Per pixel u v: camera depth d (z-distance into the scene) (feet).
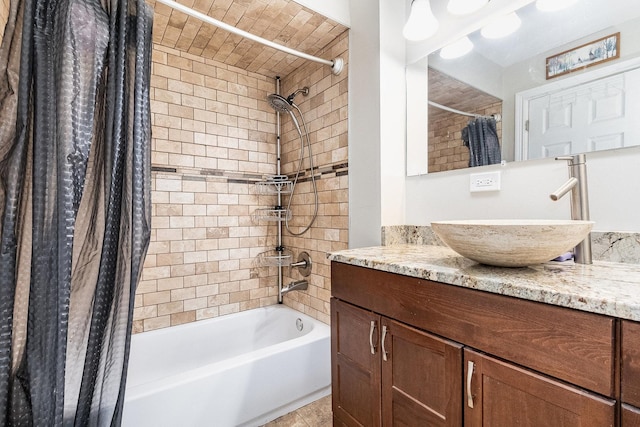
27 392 2.82
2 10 3.44
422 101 5.42
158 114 6.26
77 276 3.43
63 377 3.05
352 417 3.95
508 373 2.39
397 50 5.57
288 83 7.55
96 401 3.41
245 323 7.08
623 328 1.88
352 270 3.94
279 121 7.78
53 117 3.08
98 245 3.57
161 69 6.29
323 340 5.71
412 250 4.55
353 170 5.83
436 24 4.81
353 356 3.92
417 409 3.12
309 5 5.28
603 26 3.51
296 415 5.19
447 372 2.82
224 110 7.06
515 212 4.23
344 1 5.80
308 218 6.96
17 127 2.89
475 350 2.63
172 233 6.44
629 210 3.29
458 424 2.74
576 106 3.70
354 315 3.89
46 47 3.09
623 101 3.36
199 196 6.74
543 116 3.98
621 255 3.28
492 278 2.57
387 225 5.39
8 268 2.78
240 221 7.29
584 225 2.63
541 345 2.23
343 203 6.07
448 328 2.84
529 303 2.30
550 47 3.93
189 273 6.63
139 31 3.86
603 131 3.49
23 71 2.94
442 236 3.13
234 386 4.66
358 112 5.72
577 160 3.19
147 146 3.93
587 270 2.90
